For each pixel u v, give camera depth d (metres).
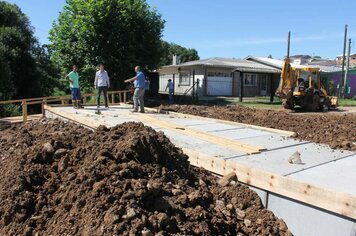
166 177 4.66
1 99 21.80
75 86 13.64
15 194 4.11
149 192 3.99
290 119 11.99
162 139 5.48
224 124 10.17
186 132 8.41
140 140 4.92
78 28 21.05
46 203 4.08
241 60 39.41
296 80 18.89
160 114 12.37
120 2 21.30
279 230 4.52
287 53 32.53
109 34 21.03
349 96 38.53
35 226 3.83
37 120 12.68
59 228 3.67
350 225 3.99
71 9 21.67
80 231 3.54
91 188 3.99
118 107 14.59
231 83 33.12
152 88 26.89
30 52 30.06
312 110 19.11
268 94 35.62
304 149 6.88
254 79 34.69
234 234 4.25
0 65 22.27
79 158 4.67
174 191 4.30
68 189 4.10
